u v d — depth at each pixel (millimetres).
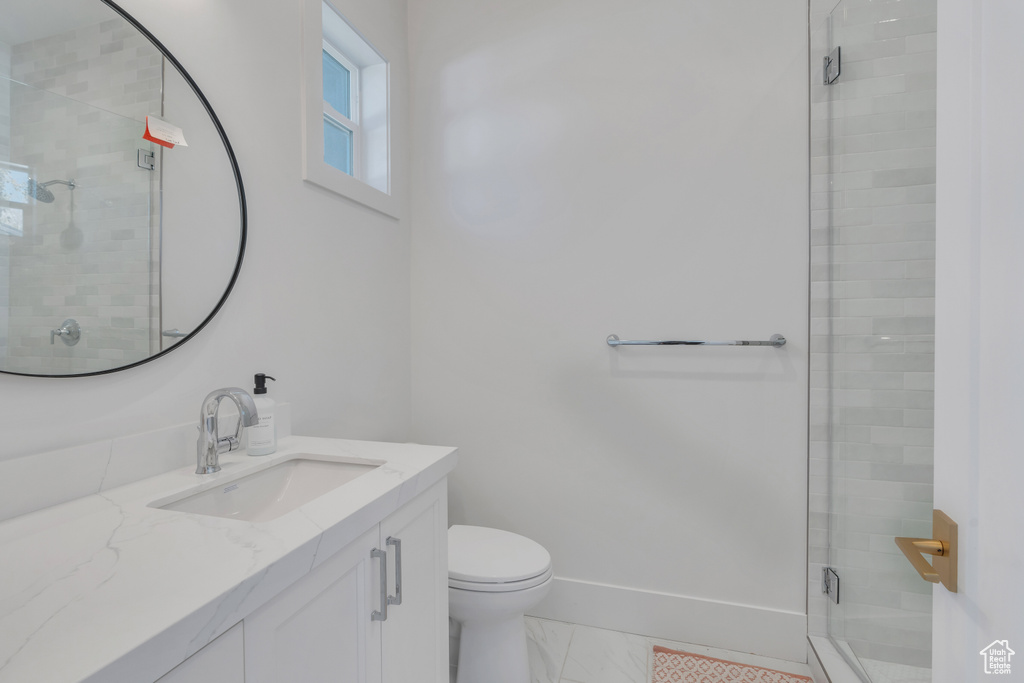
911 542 589
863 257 1480
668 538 1829
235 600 582
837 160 1610
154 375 1045
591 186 1906
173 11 1089
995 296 477
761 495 1739
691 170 1799
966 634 523
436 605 1169
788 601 1716
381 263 1915
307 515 801
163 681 503
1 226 786
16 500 797
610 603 1874
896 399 1357
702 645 1778
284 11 1420
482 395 2039
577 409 1926
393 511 967
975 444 511
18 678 419
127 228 986
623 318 1873
